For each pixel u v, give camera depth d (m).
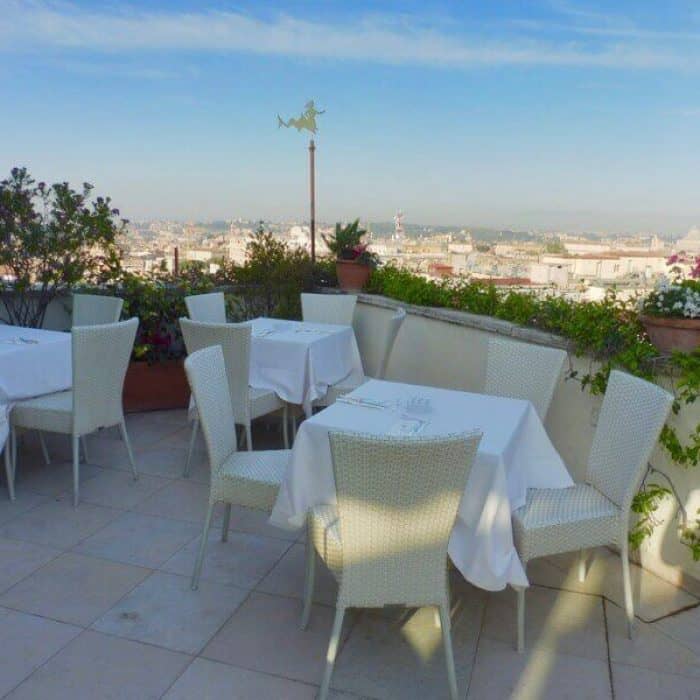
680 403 2.59
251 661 2.12
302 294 5.27
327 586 2.58
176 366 4.96
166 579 2.60
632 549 2.84
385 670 2.09
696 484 2.55
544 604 2.49
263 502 2.47
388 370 5.15
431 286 4.80
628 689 2.03
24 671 2.04
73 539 2.92
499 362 3.14
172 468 3.80
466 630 2.32
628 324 2.92
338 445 1.70
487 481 2.06
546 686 2.04
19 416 3.32
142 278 5.09
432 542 1.84
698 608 2.49
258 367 4.03
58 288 4.95
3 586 2.52
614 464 2.38
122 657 2.12
